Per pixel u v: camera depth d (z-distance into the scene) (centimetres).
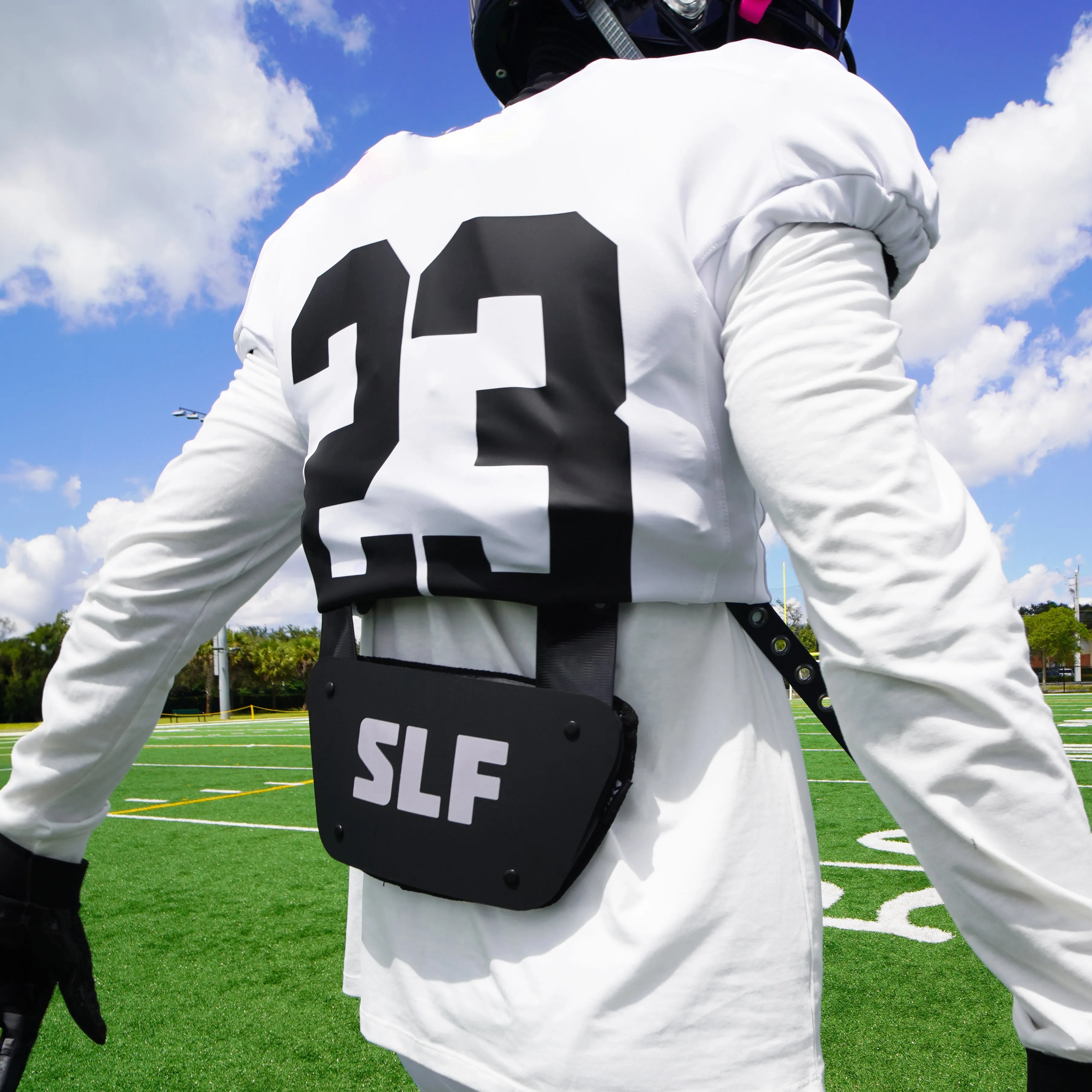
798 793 53
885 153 47
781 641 54
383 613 58
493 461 49
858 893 338
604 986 45
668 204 47
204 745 1274
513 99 74
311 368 61
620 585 47
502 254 51
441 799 50
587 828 46
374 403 55
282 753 1096
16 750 66
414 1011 53
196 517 65
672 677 49
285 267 68
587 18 65
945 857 39
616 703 48
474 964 50
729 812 48
